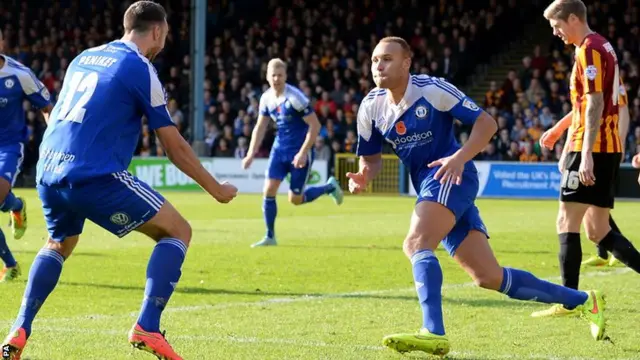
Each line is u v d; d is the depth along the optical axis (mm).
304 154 22766
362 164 11430
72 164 9211
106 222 9469
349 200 42938
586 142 12859
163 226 9500
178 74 57625
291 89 22828
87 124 9266
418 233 10188
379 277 17062
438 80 10539
